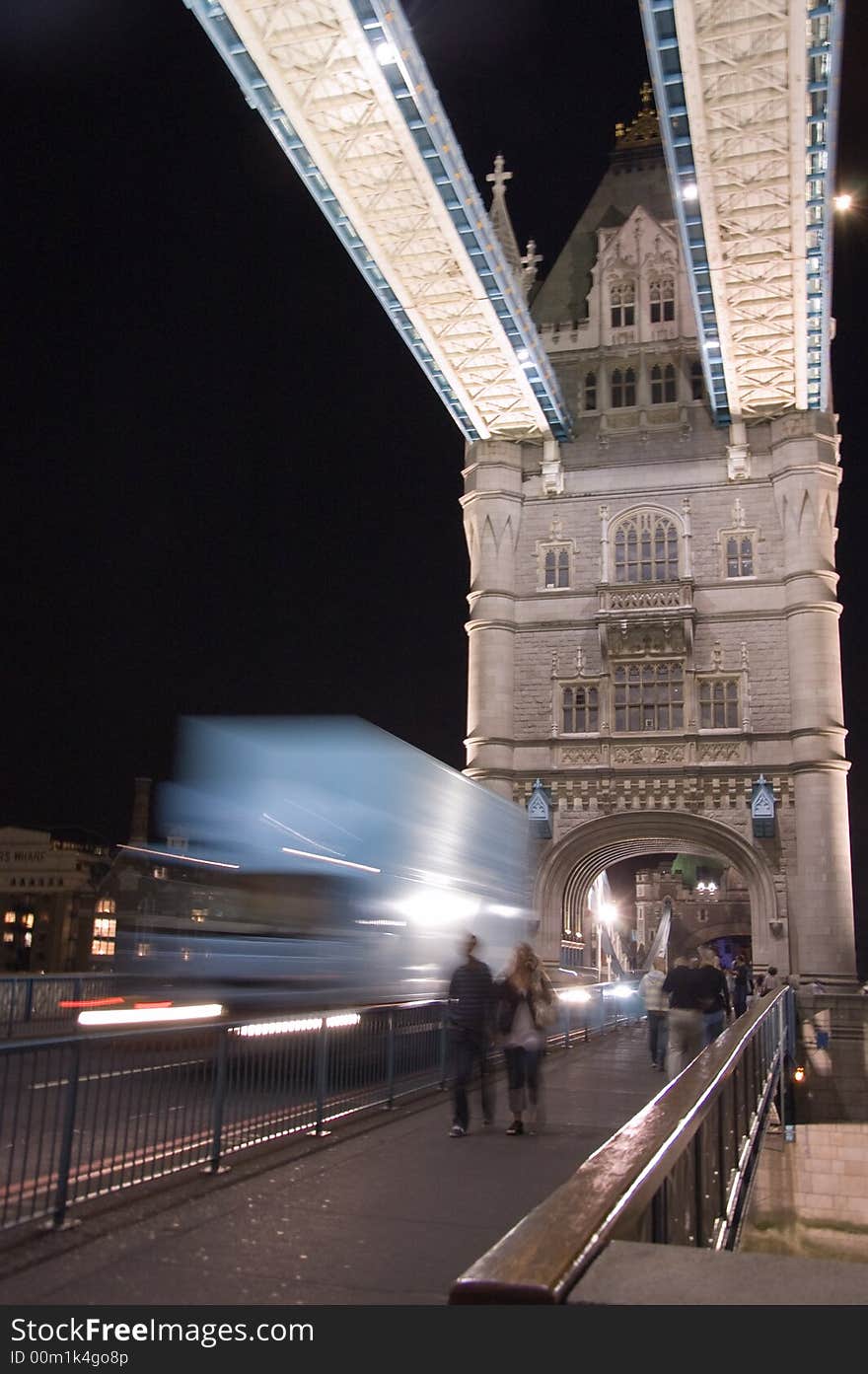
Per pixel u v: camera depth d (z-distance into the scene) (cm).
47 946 10794
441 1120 1469
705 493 4756
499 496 4903
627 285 5125
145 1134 971
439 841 2361
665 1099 599
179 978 2005
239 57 3291
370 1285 723
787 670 4509
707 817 4447
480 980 1384
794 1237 3347
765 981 3919
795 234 3781
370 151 3588
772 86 3284
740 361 4438
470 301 4178
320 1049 1326
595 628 4728
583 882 4966
